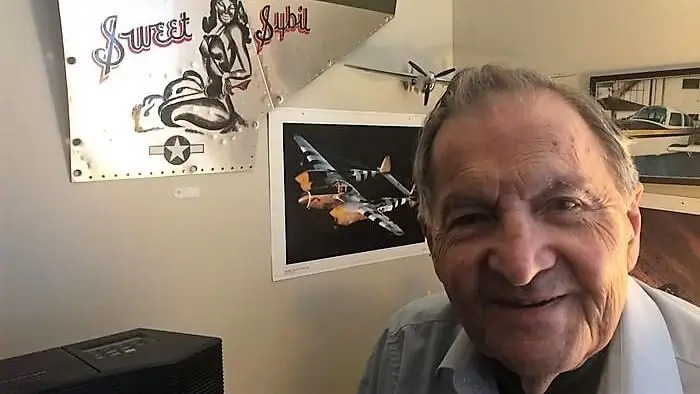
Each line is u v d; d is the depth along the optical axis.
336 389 1.66
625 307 0.73
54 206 1.17
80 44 1.18
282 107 1.50
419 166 0.75
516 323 0.66
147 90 1.27
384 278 1.76
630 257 0.71
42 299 1.16
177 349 0.93
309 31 1.53
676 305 0.76
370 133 1.71
